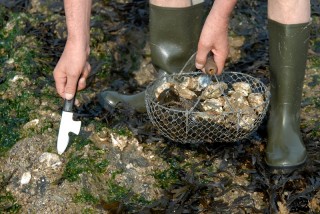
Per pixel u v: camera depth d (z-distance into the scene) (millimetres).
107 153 2457
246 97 2404
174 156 2463
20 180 2381
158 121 2371
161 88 2424
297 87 2348
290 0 2221
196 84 2449
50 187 2338
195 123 2297
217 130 2316
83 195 2314
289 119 2381
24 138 2518
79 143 2471
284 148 2365
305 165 2381
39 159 2412
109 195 2344
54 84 2770
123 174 2398
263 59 2977
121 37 3080
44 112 2615
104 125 2562
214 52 2283
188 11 2537
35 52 2930
